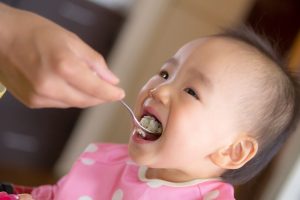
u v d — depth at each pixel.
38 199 0.59
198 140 0.53
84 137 1.44
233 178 0.59
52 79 0.36
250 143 0.56
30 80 0.36
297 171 1.17
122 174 0.59
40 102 0.37
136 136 0.54
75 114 1.42
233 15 1.40
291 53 1.39
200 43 0.57
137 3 1.40
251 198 1.15
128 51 1.41
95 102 0.37
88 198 0.58
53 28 0.37
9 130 1.36
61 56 0.35
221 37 0.59
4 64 0.37
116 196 0.57
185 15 1.41
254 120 0.56
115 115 1.44
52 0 1.30
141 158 0.53
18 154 1.39
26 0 1.28
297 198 1.16
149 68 1.42
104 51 1.40
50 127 1.41
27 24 0.37
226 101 0.54
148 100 0.54
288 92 0.59
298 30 1.41
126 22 1.39
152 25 1.40
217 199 0.54
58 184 0.60
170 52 1.42
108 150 0.63
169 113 0.53
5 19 0.37
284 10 1.41
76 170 0.60
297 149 1.18
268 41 0.63
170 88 0.54
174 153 0.53
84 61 0.37
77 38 0.38
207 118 0.54
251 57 0.57
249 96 0.55
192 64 0.55
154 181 0.57
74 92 0.36
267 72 0.57
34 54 0.36
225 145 0.55
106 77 0.38
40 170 1.41
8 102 1.34
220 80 0.54
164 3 1.39
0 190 0.54
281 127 0.59
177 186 0.56
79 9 1.34
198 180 0.56
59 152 1.44
